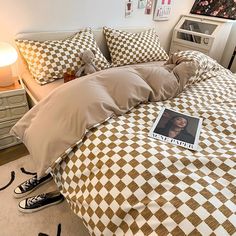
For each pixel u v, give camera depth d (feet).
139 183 2.72
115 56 6.67
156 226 2.41
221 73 5.96
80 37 6.02
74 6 6.13
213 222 2.28
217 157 3.01
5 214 4.17
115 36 6.70
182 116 3.93
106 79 4.12
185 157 2.97
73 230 4.03
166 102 4.37
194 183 2.66
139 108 4.05
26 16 5.46
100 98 3.67
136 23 7.93
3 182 4.76
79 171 3.26
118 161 2.97
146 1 7.70
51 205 4.40
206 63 5.54
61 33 6.05
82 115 3.42
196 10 9.24
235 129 3.71
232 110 4.21
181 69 4.88
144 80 4.45
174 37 9.32
